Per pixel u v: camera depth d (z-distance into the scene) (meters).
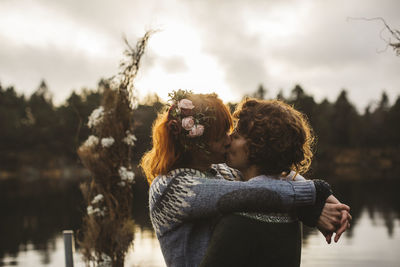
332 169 60.03
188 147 1.26
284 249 1.12
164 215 1.24
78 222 13.82
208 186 1.19
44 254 9.04
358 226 11.49
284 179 1.28
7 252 9.36
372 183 32.41
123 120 3.02
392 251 8.17
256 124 1.18
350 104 76.06
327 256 7.79
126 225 3.01
